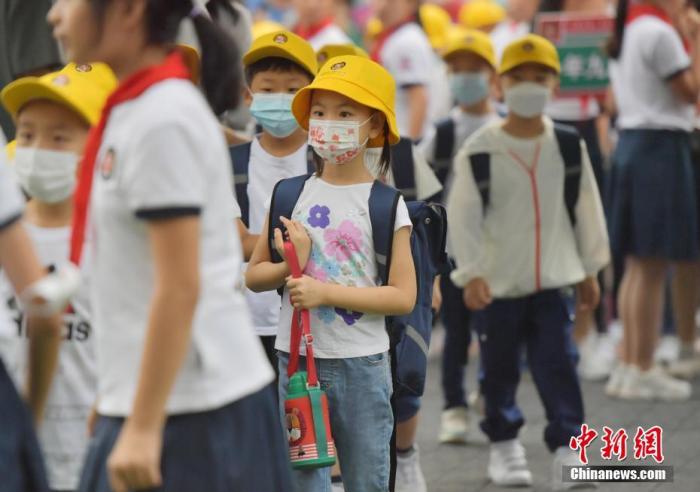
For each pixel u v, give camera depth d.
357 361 10.50
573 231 14.62
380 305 10.42
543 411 17.88
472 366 20.81
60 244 9.17
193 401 7.30
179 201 7.00
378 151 11.97
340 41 22.52
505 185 14.48
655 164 18.03
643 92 18.08
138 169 7.04
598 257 14.56
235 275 7.55
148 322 7.04
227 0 14.29
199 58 10.79
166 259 7.02
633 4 18.28
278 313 12.14
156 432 7.02
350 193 10.75
